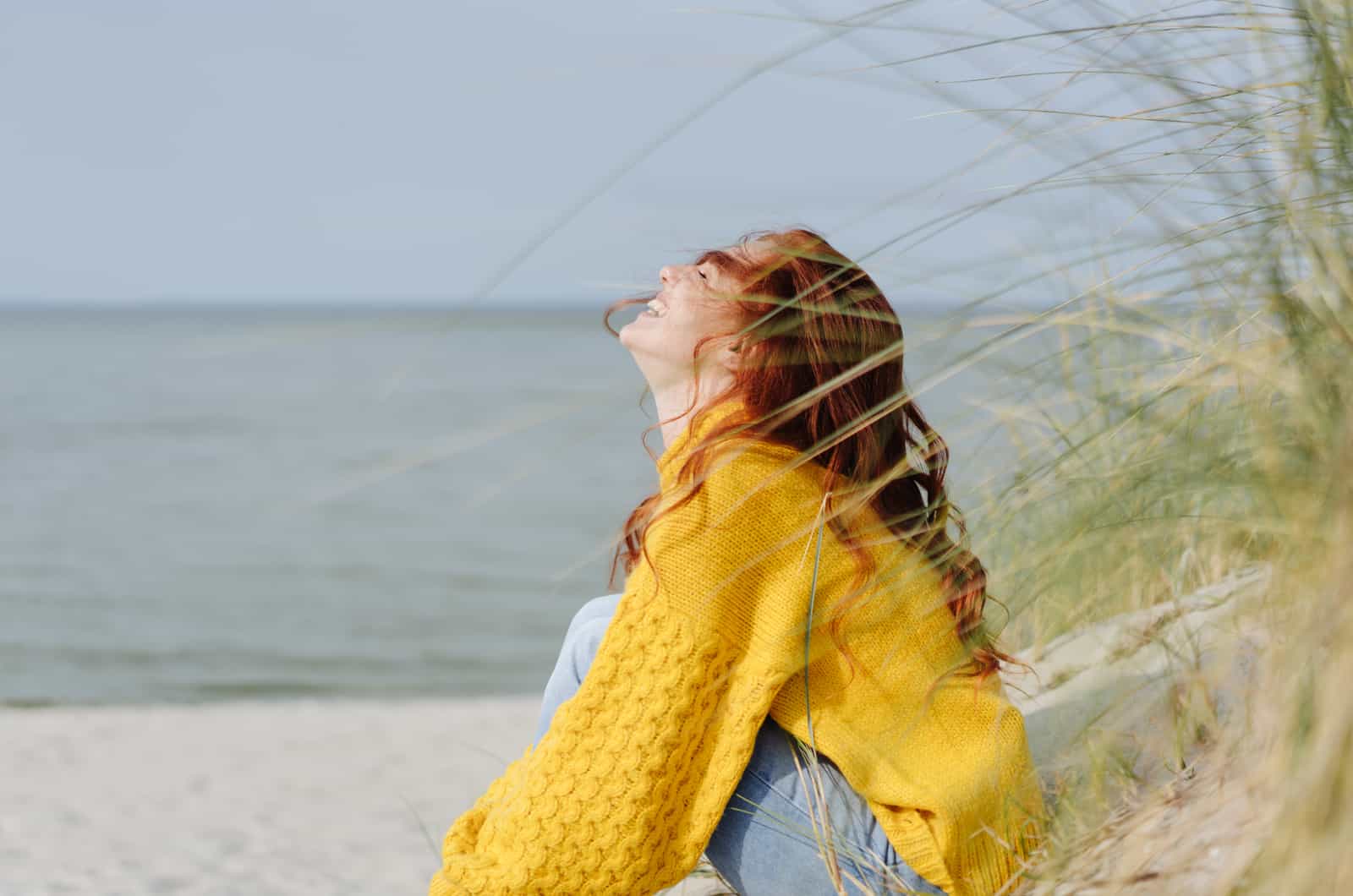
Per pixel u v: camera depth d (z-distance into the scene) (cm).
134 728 757
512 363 5431
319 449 2730
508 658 1169
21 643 1205
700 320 168
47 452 2717
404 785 591
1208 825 117
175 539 1808
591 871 152
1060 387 128
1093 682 141
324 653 1185
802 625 154
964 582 162
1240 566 142
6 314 15275
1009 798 153
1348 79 102
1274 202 107
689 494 157
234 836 495
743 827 160
